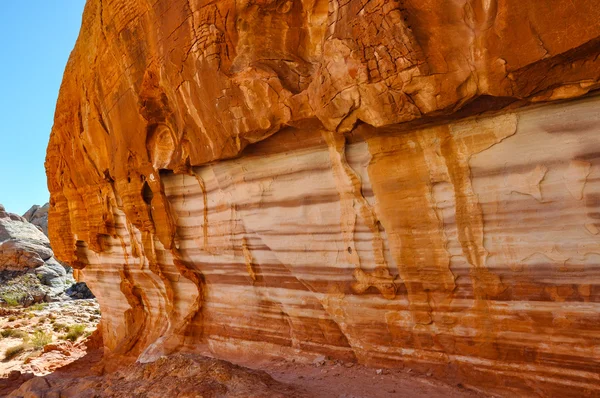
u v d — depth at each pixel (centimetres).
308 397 433
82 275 1484
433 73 400
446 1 391
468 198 457
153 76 720
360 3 441
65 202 1337
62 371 1264
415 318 514
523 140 417
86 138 1068
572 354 404
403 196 500
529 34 346
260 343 711
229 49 577
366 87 438
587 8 319
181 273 848
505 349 448
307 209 607
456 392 456
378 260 541
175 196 831
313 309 635
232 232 724
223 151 619
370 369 546
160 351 837
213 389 417
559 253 410
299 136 573
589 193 388
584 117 384
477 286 464
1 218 3744
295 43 561
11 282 3145
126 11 767
